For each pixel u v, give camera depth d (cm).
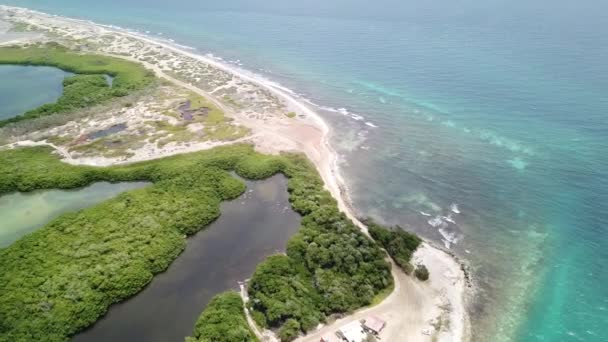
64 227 7994
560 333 6456
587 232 8362
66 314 6316
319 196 9212
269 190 9688
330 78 15962
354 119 12925
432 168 10462
